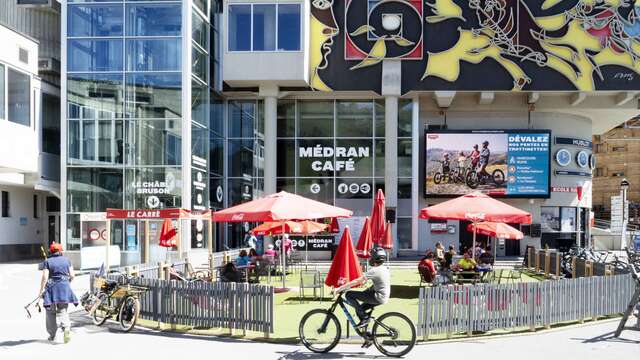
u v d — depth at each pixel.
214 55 29.03
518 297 10.64
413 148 30.44
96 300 11.43
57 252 9.64
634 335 10.40
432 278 15.76
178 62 24.94
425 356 8.60
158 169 24.70
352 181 30.55
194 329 10.65
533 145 30.95
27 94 21.52
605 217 64.88
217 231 29.61
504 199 31.61
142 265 14.32
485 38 29.48
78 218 24.67
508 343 9.58
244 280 17.39
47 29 29.25
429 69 29.52
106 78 25.06
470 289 10.18
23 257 29.03
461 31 29.53
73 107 25.08
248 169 30.86
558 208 32.47
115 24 25.20
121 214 18.11
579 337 10.14
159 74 24.94
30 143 21.50
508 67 29.36
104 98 25.02
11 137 20.31
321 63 29.80
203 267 20.75
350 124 30.81
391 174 29.69
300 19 28.69
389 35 29.53
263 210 13.74
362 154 30.66
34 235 30.05
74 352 8.88
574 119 33.03
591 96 31.03
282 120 30.97
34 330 10.69
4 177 25.62
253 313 10.03
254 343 9.59
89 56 25.19
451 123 32.34
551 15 29.31
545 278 20.94
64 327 9.48
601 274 15.63
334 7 29.89
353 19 29.78
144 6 25.14
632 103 30.94
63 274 9.57
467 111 32.28
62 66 25.12
